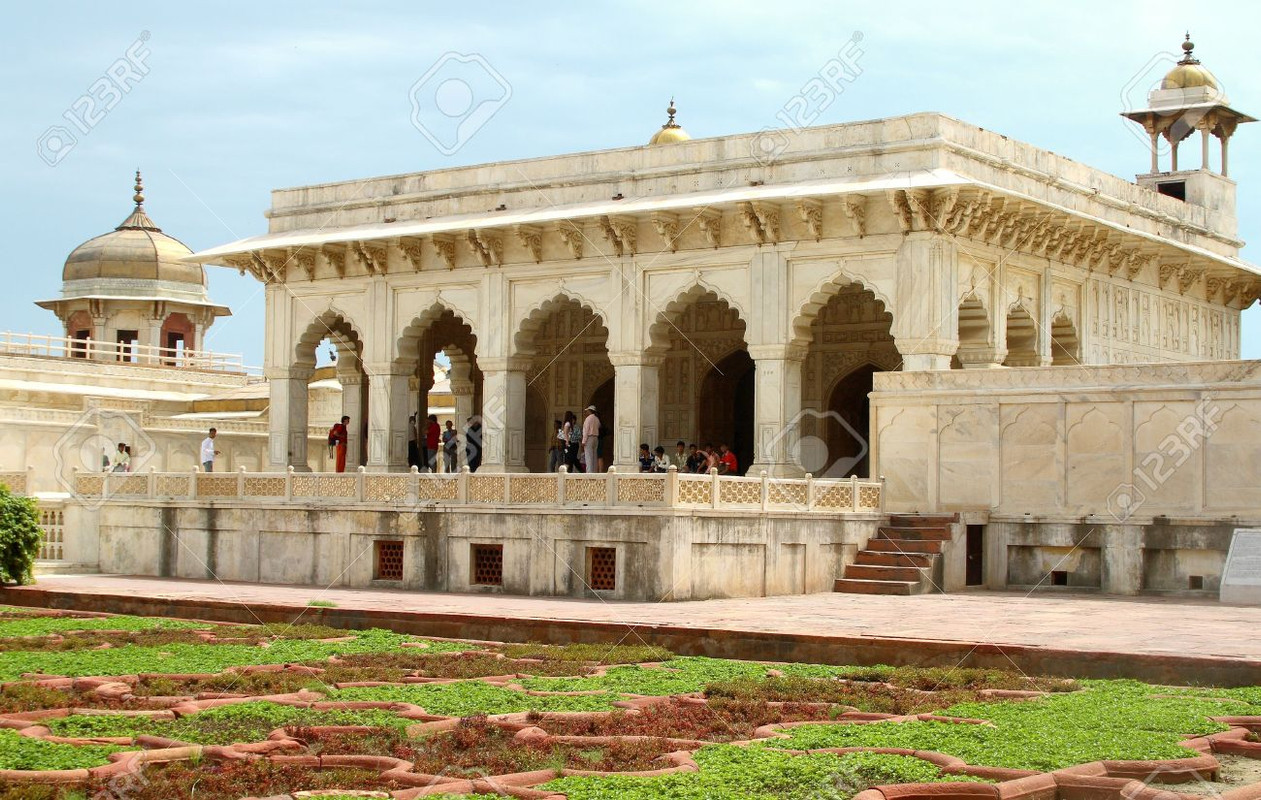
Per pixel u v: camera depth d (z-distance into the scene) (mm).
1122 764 4855
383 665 7617
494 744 5367
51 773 4602
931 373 13586
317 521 13430
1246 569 11312
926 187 13945
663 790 4512
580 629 8891
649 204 15461
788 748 5246
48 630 9461
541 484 12047
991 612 10070
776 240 15281
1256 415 11891
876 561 12883
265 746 5219
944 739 5379
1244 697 6492
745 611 10031
